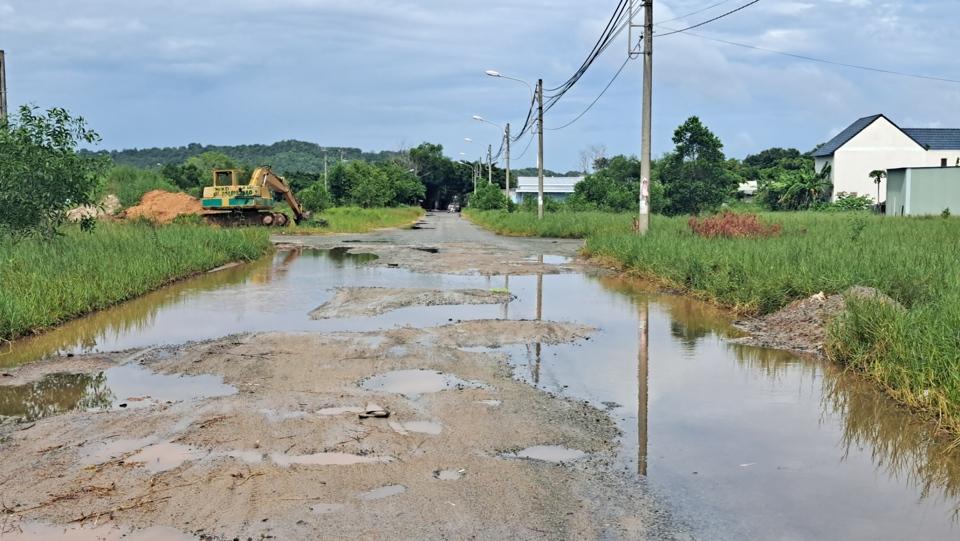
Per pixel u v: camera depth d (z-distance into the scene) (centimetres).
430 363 820
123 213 3566
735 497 471
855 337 828
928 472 518
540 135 3878
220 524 424
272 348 893
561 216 3869
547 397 694
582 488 482
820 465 529
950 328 712
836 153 6028
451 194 11519
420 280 1633
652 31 2162
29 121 1590
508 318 1124
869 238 1780
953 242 1673
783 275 1172
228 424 598
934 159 6019
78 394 707
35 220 1614
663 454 547
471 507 450
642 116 2200
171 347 912
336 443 556
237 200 3516
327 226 3953
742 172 8556
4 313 973
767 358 866
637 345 935
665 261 1579
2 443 563
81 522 428
